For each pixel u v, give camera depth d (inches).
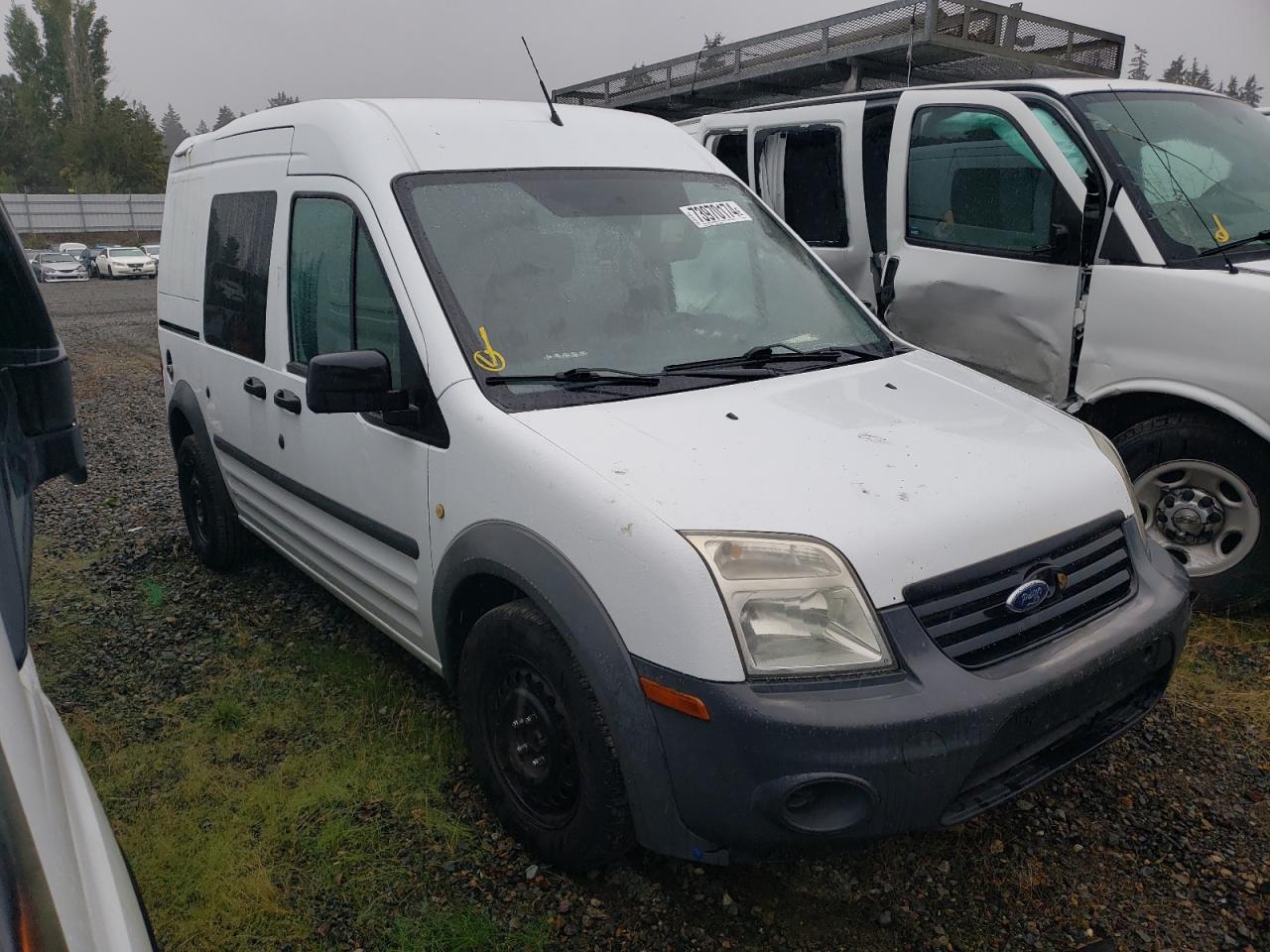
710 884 106.3
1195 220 164.7
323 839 113.9
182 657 162.6
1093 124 171.9
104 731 139.3
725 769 85.4
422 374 116.6
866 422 110.7
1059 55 248.1
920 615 89.7
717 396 115.2
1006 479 102.3
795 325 137.6
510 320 119.0
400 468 122.1
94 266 1395.2
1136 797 119.7
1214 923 100.1
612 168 140.9
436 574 116.6
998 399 125.0
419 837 114.7
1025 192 178.7
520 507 102.2
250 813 119.9
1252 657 150.8
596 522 93.7
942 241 192.7
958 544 93.5
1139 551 109.0
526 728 107.0
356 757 130.2
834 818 85.9
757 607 86.7
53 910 47.0
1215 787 121.4
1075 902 103.3
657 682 88.1
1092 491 107.0
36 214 2057.1
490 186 129.8
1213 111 188.7
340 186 133.5
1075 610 99.4
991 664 91.3
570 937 99.4
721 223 143.6
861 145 214.7
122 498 262.4
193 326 187.9
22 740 53.2
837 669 86.4
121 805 122.7
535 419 107.2
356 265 129.0
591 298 125.2
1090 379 167.0
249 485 172.9
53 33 2564.0
